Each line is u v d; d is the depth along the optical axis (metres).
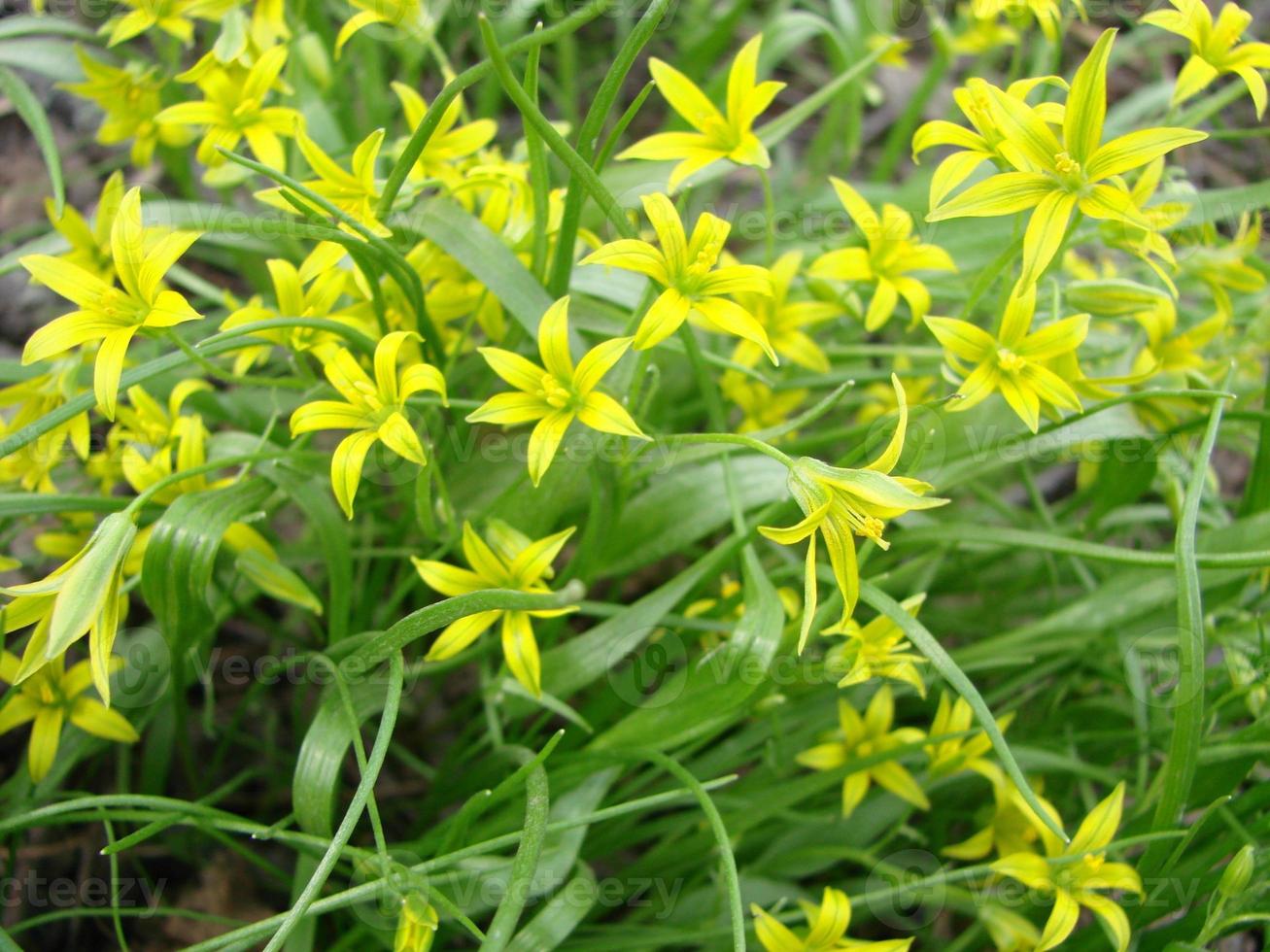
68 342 0.17
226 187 0.25
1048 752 0.23
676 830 0.22
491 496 0.23
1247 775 0.21
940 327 0.18
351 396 0.17
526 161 0.22
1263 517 0.22
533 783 0.17
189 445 0.19
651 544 0.22
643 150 0.19
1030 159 0.17
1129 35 0.37
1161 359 0.22
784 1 0.36
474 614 0.18
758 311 0.22
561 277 0.20
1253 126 0.39
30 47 0.25
